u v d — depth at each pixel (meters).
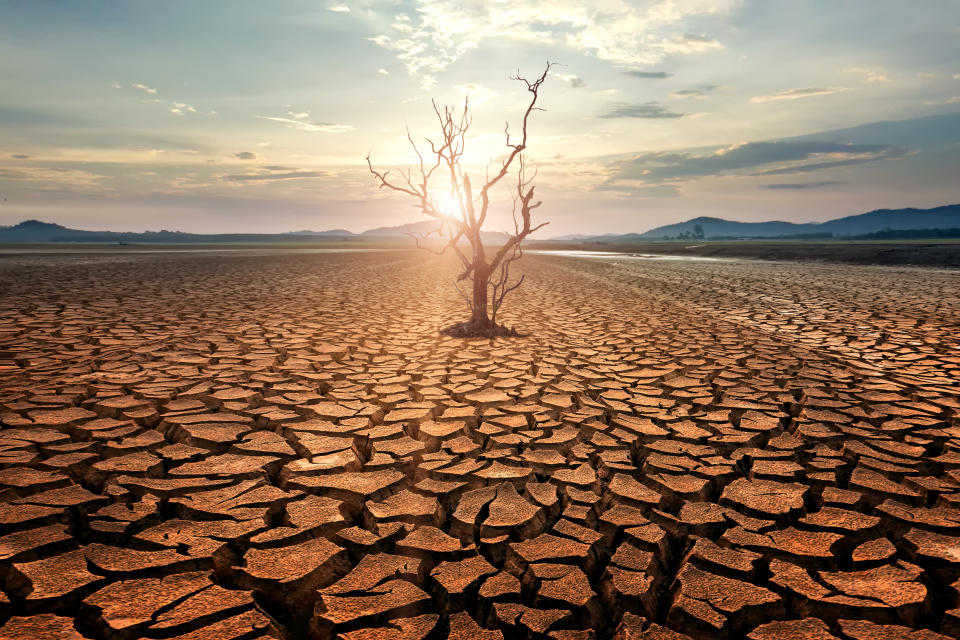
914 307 12.26
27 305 10.75
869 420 4.64
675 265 32.31
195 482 3.21
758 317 10.80
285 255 42.97
